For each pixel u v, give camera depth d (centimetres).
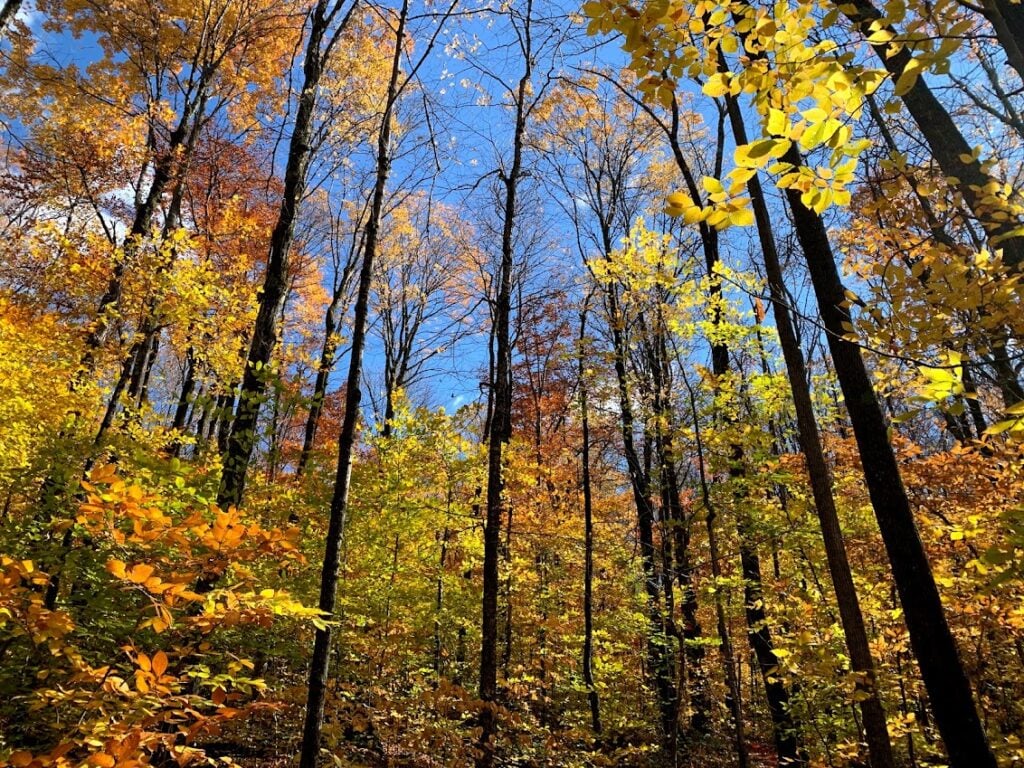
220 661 546
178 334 885
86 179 929
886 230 379
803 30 231
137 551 362
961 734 374
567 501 1455
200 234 1041
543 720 1048
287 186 732
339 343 1268
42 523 486
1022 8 315
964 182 387
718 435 757
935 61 214
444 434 1041
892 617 562
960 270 291
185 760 262
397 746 765
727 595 810
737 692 751
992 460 495
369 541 816
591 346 1001
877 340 310
